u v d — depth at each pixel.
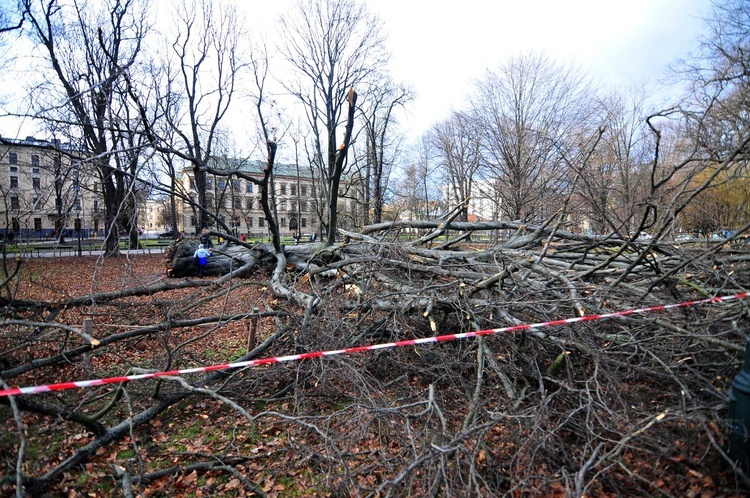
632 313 3.89
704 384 3.31
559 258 7.63
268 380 4.84
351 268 7.56
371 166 26.97
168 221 33.59
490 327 4.51
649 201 4.73
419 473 2.91
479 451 3.00
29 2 12.08
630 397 3.41
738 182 6.84
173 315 5.58
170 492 3.10
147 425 4.04
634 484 2.66
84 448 3.25
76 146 6.78
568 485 2.42
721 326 3.94
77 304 5.77
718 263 4.97
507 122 19.88
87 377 4.82
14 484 2.65
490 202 23.20
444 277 6.72
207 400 4.58
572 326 3.85
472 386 4.14
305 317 4.97
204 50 22.94
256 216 50.00
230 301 9.45
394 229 9.30
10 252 4.72
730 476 2.56
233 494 3.09
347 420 3.23
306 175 47.88
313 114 25.41
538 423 2.84
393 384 4.53
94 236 25.47
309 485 3.05
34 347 5.32
